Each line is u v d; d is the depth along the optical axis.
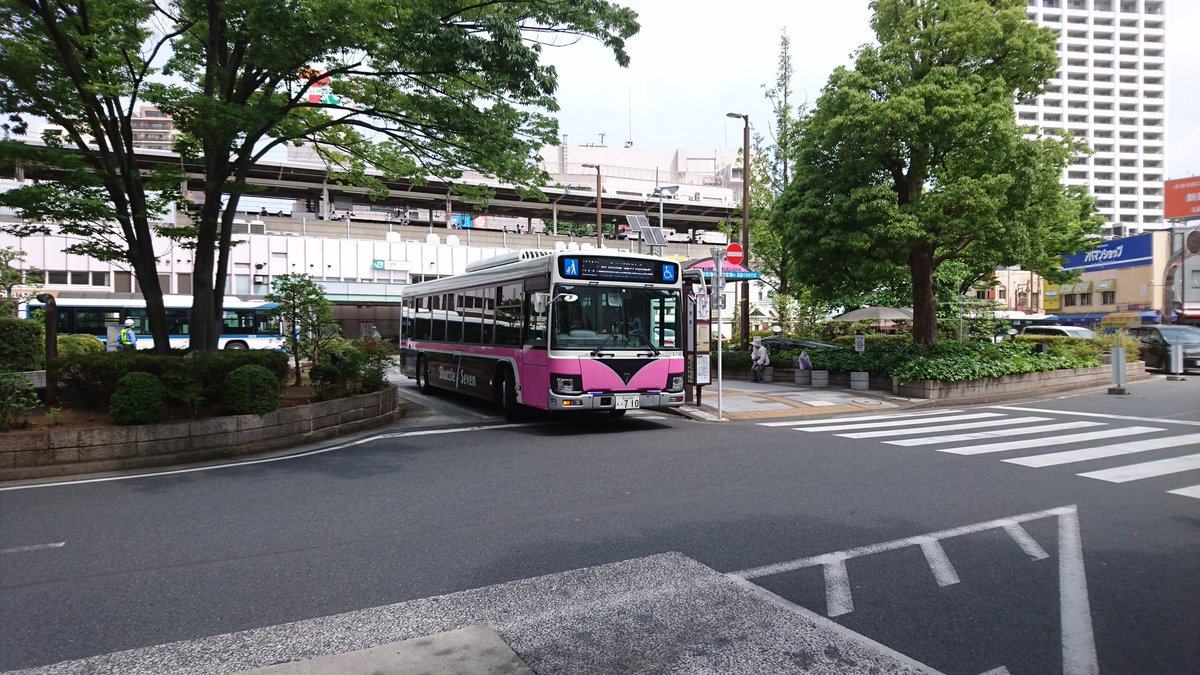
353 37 9.26
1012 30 15.59
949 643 3.58
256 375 9.48
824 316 30.78
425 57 9.80
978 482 7.33
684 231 66.69
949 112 14.57
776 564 4.77
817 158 17.05
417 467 8.20
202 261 12.10
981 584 4.40
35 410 9.55
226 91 11.14
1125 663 3.37
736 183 84.00
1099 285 47.19
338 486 7.17
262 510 6.20
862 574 4.57
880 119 14.99
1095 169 116.06
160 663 3.38
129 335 26.89
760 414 13.68
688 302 14.38
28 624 3.82
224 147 10.46
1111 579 4.48
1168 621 3.85
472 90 11.19
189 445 8.70
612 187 76.69
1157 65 116.88
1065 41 114.06
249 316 30.56
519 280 12.17
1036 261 20.52
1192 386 19.30
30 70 9.43
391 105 11.62
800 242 16.97
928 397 15.64
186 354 11.55
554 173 74.31
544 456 8.94
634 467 8.17
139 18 10.48
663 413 13.98
